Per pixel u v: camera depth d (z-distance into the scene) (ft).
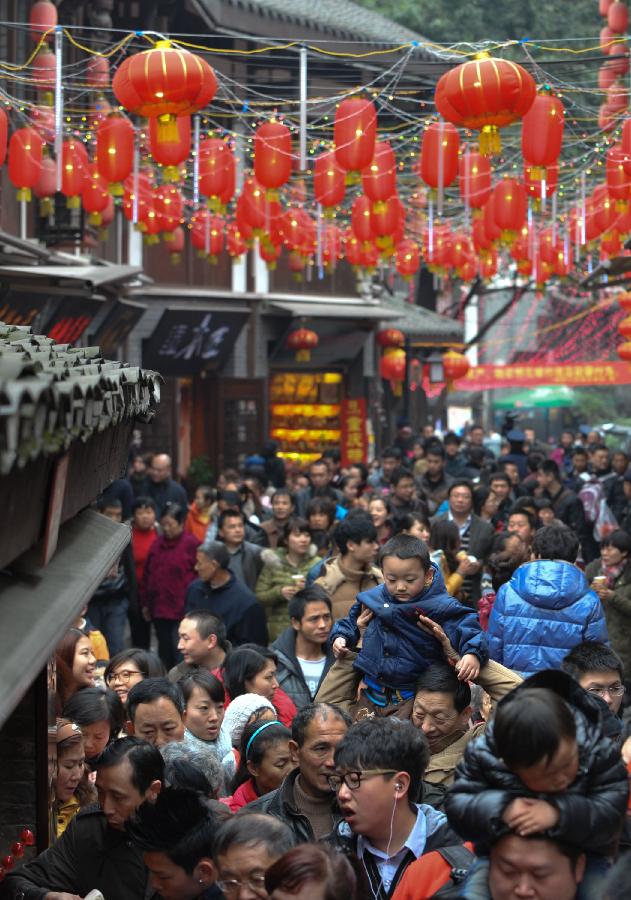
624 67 110.83
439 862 29.32
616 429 253.85
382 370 220.64
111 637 90.43
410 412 269.85
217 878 29.53
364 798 31.65
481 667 43.32
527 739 23.57
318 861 25.21
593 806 23.99
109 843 35.58
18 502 22.74
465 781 24.76
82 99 122.72
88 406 24.36
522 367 273.75
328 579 64.34
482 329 239.09
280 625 78.74
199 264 182.39
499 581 66.49
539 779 23.81
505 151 166.50
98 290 122.11
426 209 157.58
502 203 94.84
